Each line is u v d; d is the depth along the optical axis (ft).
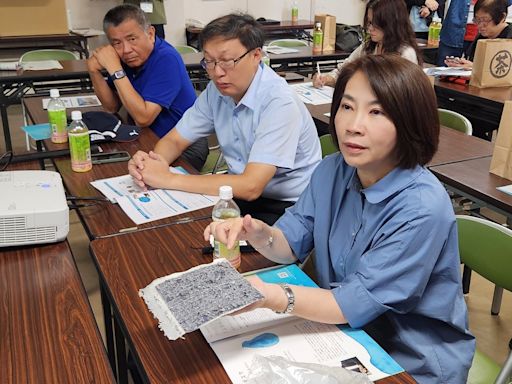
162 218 4.88
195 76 12.90
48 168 6.84
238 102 5.89
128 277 3.92
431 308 3.62
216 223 3.92
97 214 4.95
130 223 4.78
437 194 3.43
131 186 5.59
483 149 7.30
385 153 3.34
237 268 4.08
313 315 3.25
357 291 3.32
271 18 21.58
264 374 2.81
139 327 3.32
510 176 6.19
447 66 12.04
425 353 3.66
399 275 3.35
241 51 5.42
